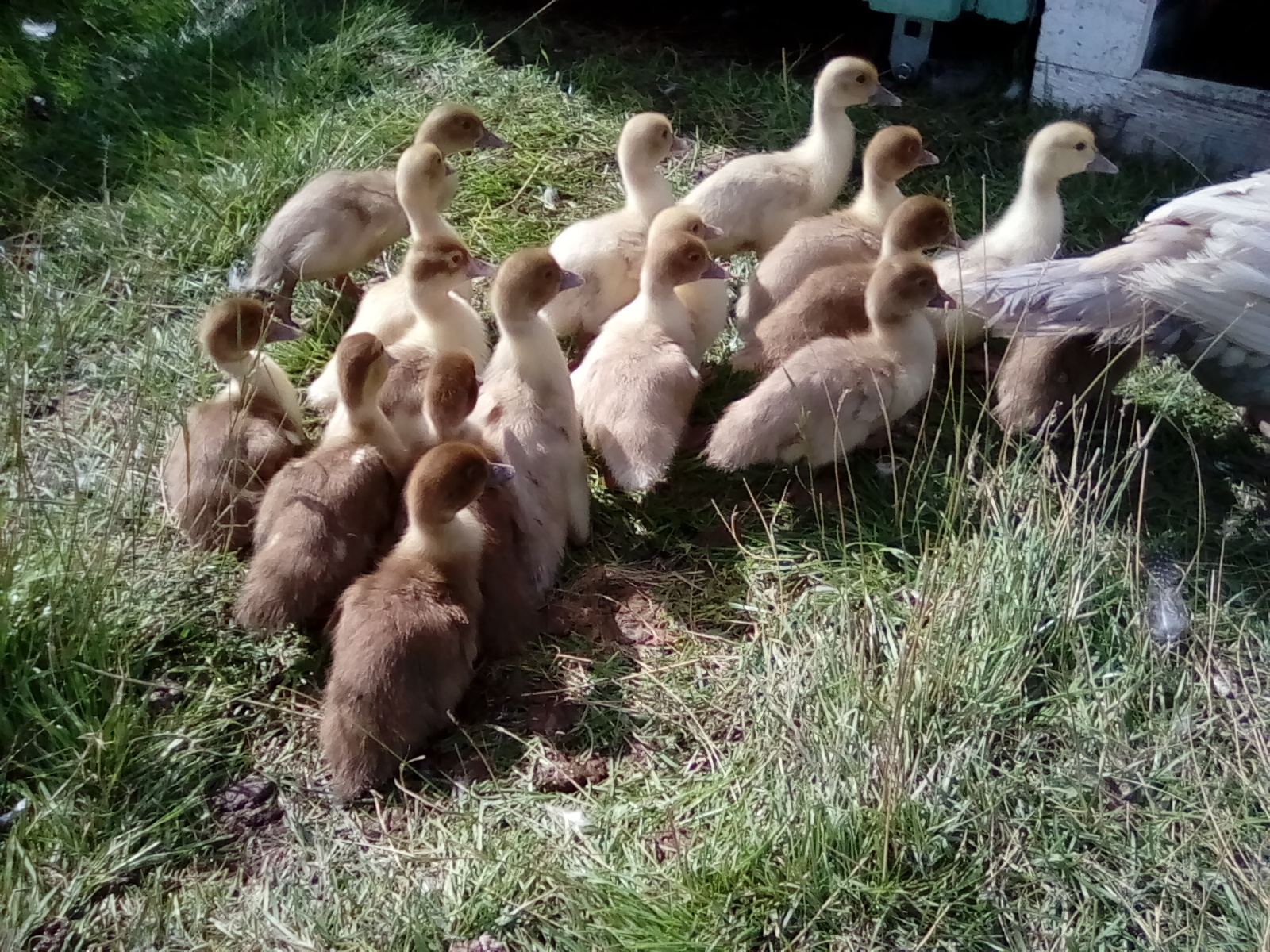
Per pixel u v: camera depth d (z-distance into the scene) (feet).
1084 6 4.37
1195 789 2.37
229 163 4.25
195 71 4.83
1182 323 2.89
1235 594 2.78
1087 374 3.08
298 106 4.62
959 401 3.30
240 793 2.40
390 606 2.37
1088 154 3.27
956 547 2.72
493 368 2.97
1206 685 2.47
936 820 2.28
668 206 3.56
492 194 4.23
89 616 2.55
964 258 3.35
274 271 3.43
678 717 2.53
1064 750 2.45
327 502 2.59
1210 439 3.23
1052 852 2.27
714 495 3.07
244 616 2.58
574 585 2.83
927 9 4.66
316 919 2.17
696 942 2.11
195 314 3.69
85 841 2.28
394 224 3.55
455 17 5.31
